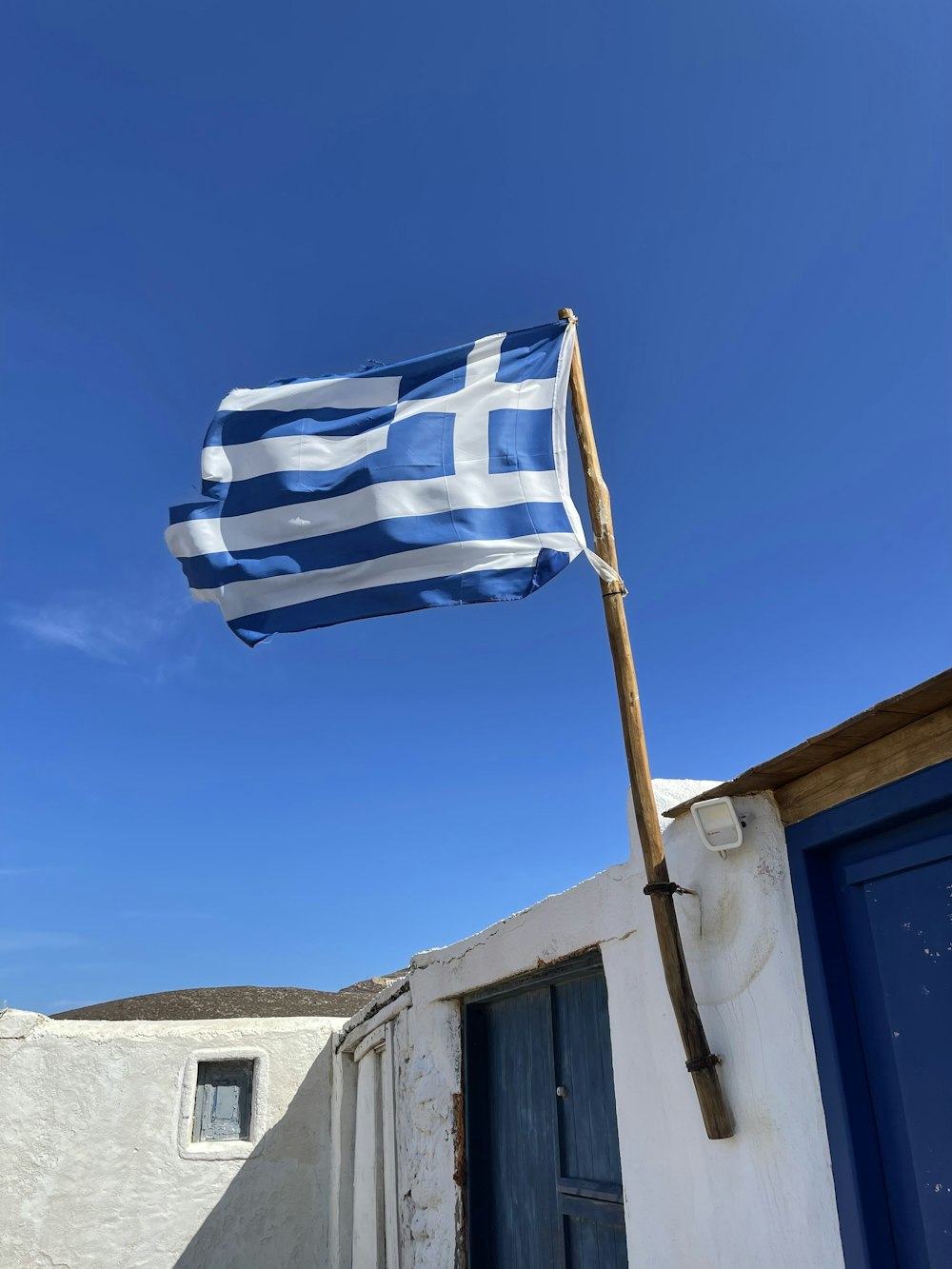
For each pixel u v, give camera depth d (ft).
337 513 15.47
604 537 14.17
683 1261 12.07
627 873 14.20
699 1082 11.39
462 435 15.46
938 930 9.32
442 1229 19.66
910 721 9.36
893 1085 9.60
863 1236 9.29
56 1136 30.50
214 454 16.24
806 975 10.46
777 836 11.23
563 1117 16.70
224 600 15.43
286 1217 31.30
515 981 18.34
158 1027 32.60
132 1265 29.78
